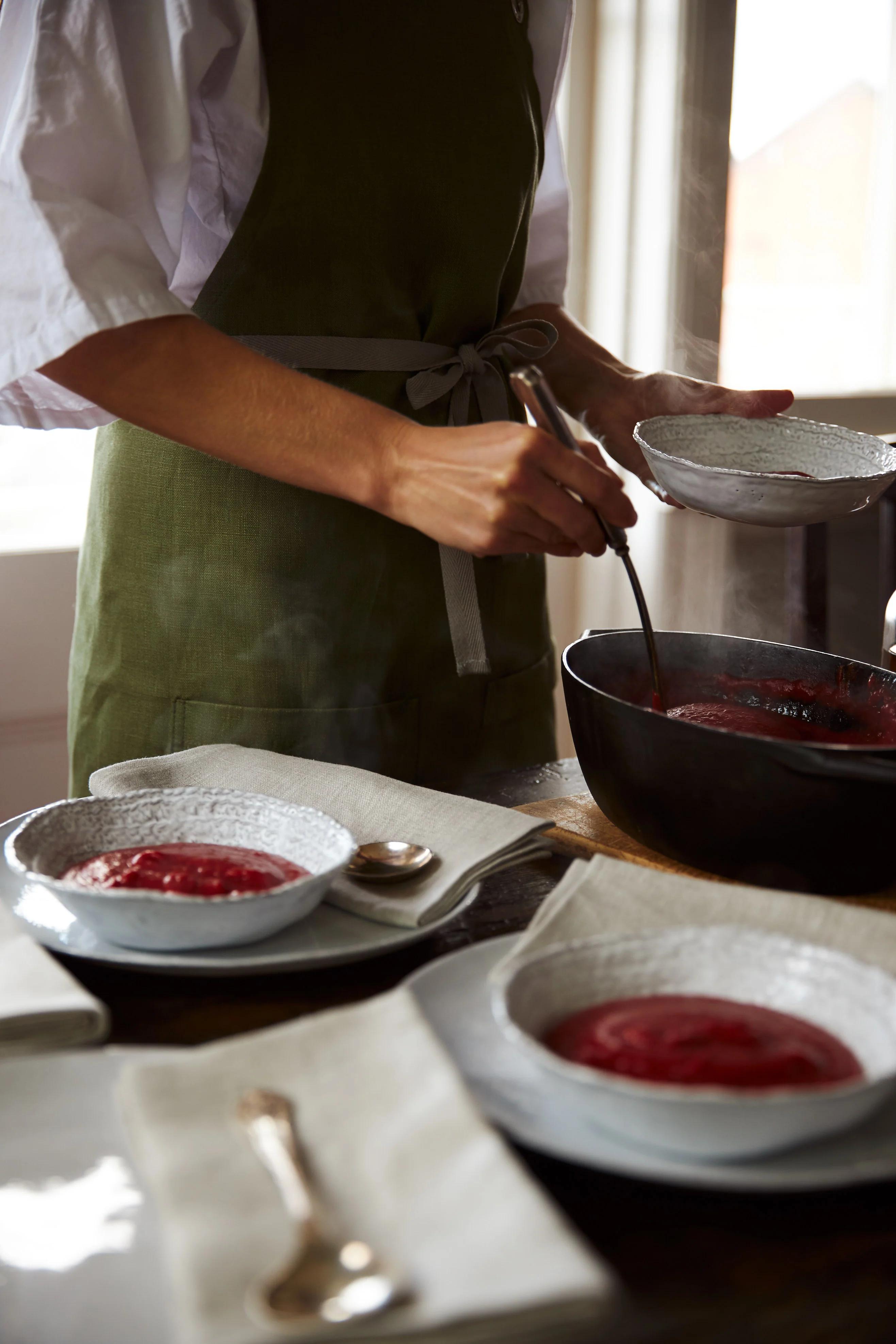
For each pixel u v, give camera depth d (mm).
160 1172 448
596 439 1375
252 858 743
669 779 784
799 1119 461
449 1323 377
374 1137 471
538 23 1341
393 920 709
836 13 2465
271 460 940
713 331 2455
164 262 1049
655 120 2338
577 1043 536
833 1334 435
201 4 1004
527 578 1406
